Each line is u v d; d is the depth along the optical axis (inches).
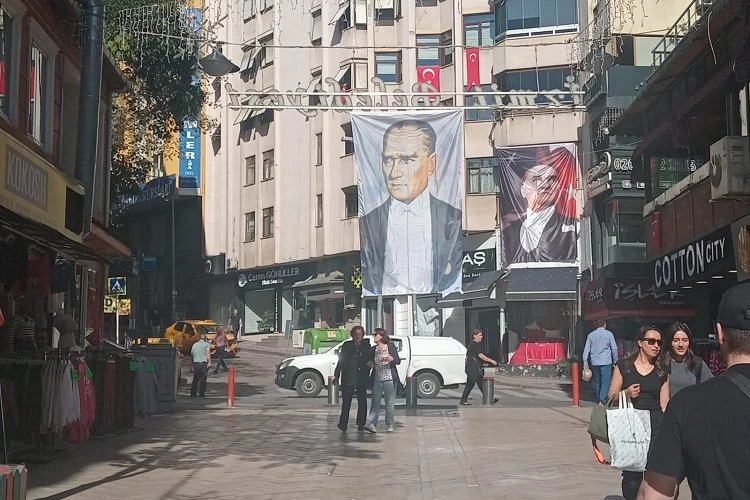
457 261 1368.1
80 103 699.4
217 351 1481.3
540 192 1465.3
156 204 2377.0
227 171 2213.3
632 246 1217.4
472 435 624.7
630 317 1190.9
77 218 684.7
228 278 2231.8
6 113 609.6
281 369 1055.0
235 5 2074.3
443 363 1016.2
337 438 612.1
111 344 893.2
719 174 681.0
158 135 1279.5
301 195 1973.4
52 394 467.5
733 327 132.5
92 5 702.5
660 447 131.0
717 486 126.1
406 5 1753.2
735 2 697.6
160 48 1123.3
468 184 1662.2
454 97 1690.5
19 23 617.6
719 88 783.1
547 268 1457.9
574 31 1565.0
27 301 621.9
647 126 1027.3
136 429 656.4
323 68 1857.8
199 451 540.7
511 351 1530.5
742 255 691.4
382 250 1371.8
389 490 413.1
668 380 323.6
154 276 2512.3
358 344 650.8
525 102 1270.9
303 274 1990.7
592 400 996.6
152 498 387.5
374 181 1373.0
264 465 486.6
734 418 126.3
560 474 448.5
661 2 1249.4
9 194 536.7
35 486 410.9
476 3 1686.8
